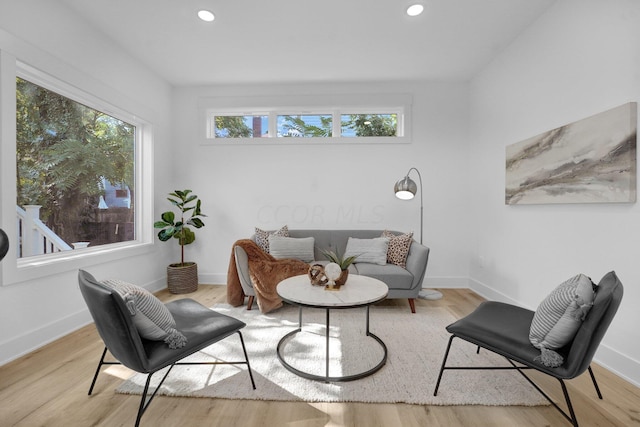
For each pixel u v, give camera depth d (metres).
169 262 3.71
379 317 2.63
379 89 3.66
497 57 3.01
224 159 3.78
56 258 2.28
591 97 1.92
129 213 3.20
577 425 1.23
